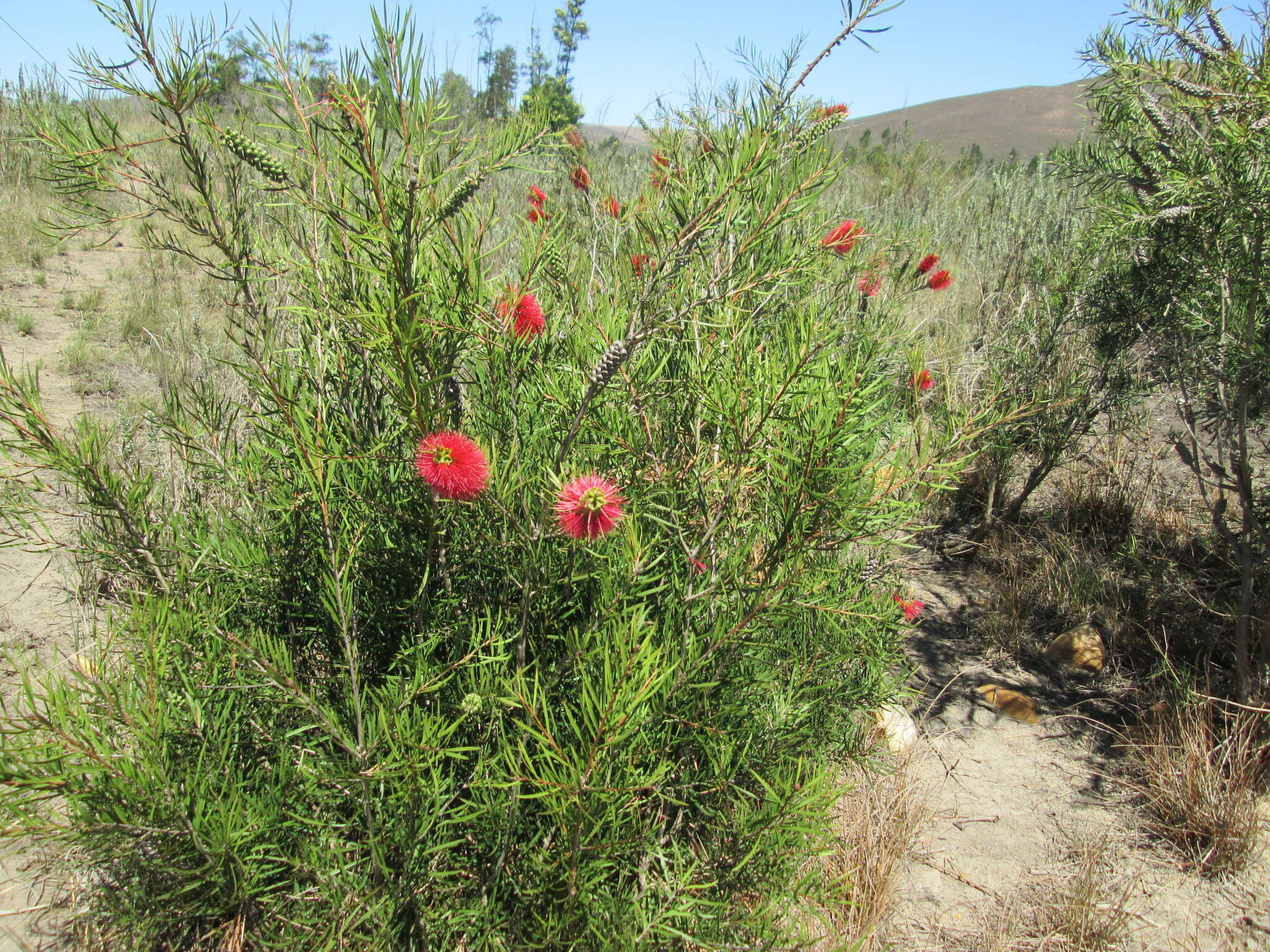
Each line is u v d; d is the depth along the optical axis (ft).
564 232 7.85
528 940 6.10
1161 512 14.79
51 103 6.30
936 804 9.82
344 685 6.38
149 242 6.48
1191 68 9.80
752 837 5.94
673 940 5.95
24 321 21.53
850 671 8.84
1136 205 10.06
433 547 7.01
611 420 6.86
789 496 5.83
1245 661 10.36
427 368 5.90
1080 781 10.23
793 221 7.27
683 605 6.62
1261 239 9.30
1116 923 8.16
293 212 6.85
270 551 7.64
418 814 5.88
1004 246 23.50
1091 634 12.57
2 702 5.44
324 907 6.04
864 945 7.50
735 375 6.35
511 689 5.37
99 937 6.76
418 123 5.06
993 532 15.25
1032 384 14.60
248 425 8.12
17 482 7.23
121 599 9.50
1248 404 11.53
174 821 5.54
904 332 10.89
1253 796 9.20
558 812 5.17
